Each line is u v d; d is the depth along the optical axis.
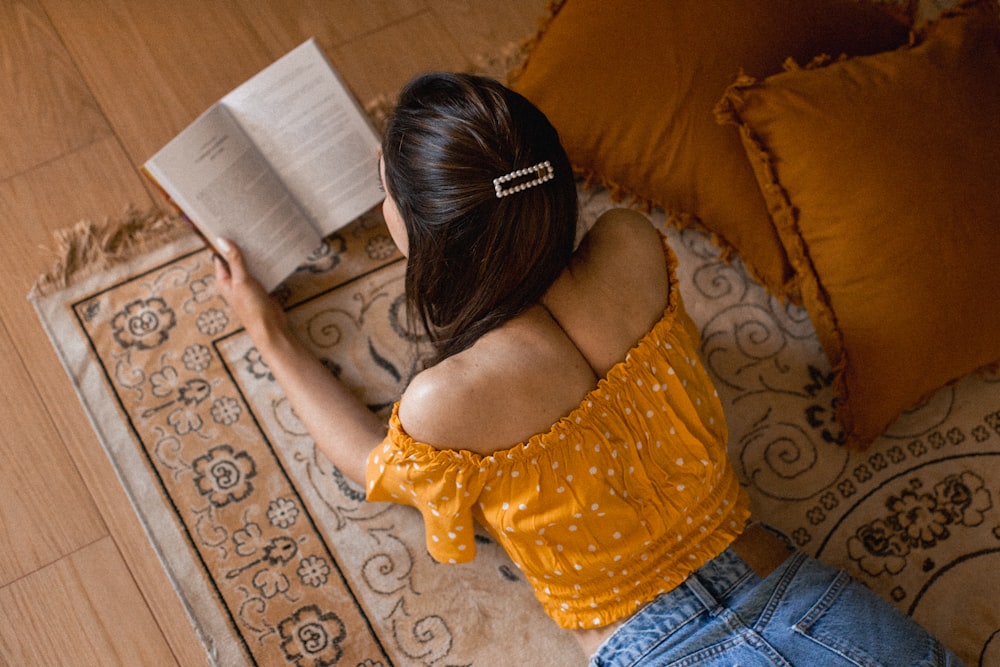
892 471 1.40
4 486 1.35
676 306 1.02
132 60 1.70
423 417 0.93
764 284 1.49
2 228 1.54
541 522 0.96
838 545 1.36
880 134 1.21
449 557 1.11
